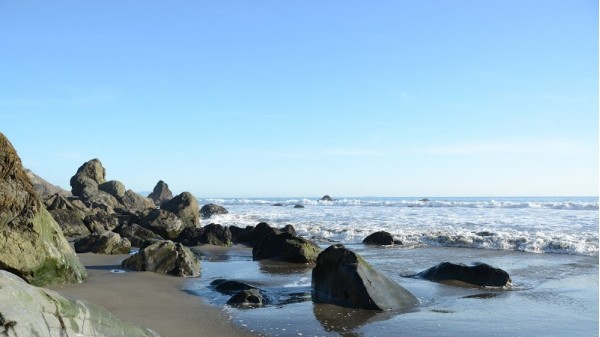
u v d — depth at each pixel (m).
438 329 9.11
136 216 30.09
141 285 12.59
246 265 17.53
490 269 13.34
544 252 19.98
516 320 9.77
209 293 12.05
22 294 5.34
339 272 11.43
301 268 16.81
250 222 36.72
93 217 27.92
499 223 31.00
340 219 37.31
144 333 6.63
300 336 8.62
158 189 68.81
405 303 11.02
